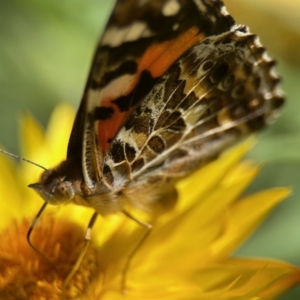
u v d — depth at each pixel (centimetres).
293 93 25
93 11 25
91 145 21
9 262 22
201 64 22
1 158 24
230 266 22
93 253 22
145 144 22
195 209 22
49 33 26
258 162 23
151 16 21
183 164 22
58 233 22
